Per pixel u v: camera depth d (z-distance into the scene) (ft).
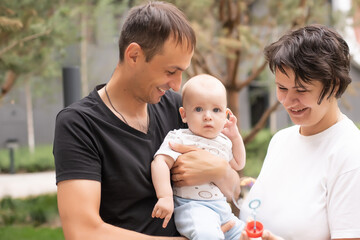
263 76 27.99
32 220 24.47
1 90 24.03
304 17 22.18
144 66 6.89
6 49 18.06
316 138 7.04
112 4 33.09
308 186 6.91
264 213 7.38
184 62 6.90
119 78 7.33
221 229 7.72
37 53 21.31
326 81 6.24
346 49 6.42
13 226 23.22
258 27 24.14
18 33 17.70
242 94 56.24
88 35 39.81
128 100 7.47
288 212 7.00
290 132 7.70
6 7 17.26
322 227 6.65
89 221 6.56
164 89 7.11
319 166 6.87
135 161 7.27
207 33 22.16
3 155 47.06
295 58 6.22
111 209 7.22
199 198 7.79
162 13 6.77
